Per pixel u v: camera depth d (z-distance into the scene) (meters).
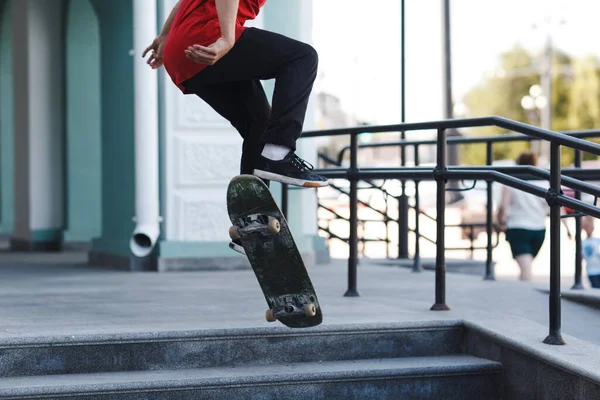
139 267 8.95
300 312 4.36
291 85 4.41
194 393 4.65
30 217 12.45
